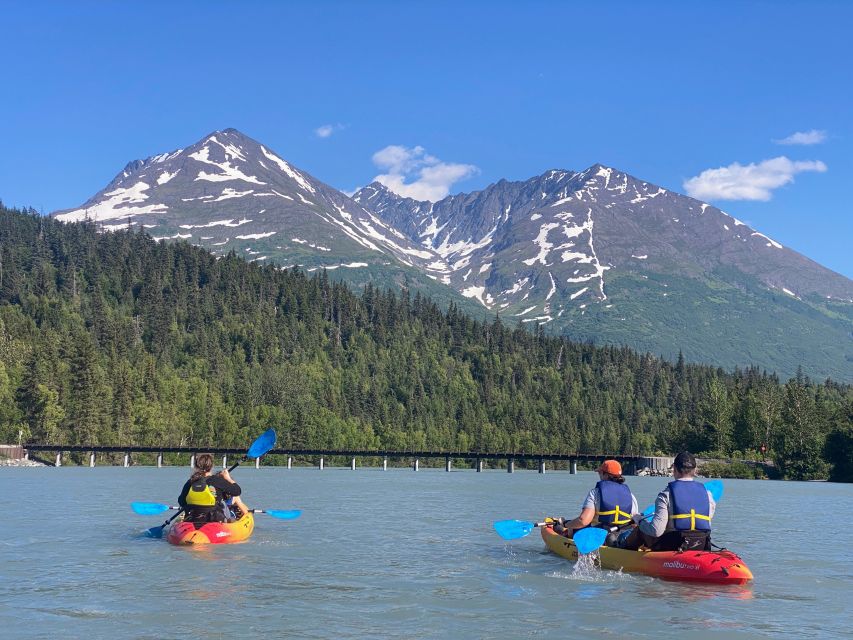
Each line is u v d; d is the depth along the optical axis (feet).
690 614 47.11
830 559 70.18
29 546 69.87
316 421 517.96
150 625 42.96
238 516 79.10
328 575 57.88
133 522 89.76
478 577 57.77
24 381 387.34
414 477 285.84
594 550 62.90
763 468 377.71
